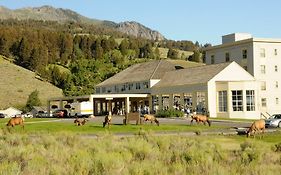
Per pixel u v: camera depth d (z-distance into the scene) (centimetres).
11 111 11319
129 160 1603
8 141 2478
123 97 8575
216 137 3350
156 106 8688
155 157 1758
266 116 7531
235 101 7094
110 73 15300
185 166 1459
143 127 4419
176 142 2336
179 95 8394
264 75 8694
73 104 8106
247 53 8788
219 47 9450
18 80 16212
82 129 4206
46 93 15425
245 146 2291
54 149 2020
